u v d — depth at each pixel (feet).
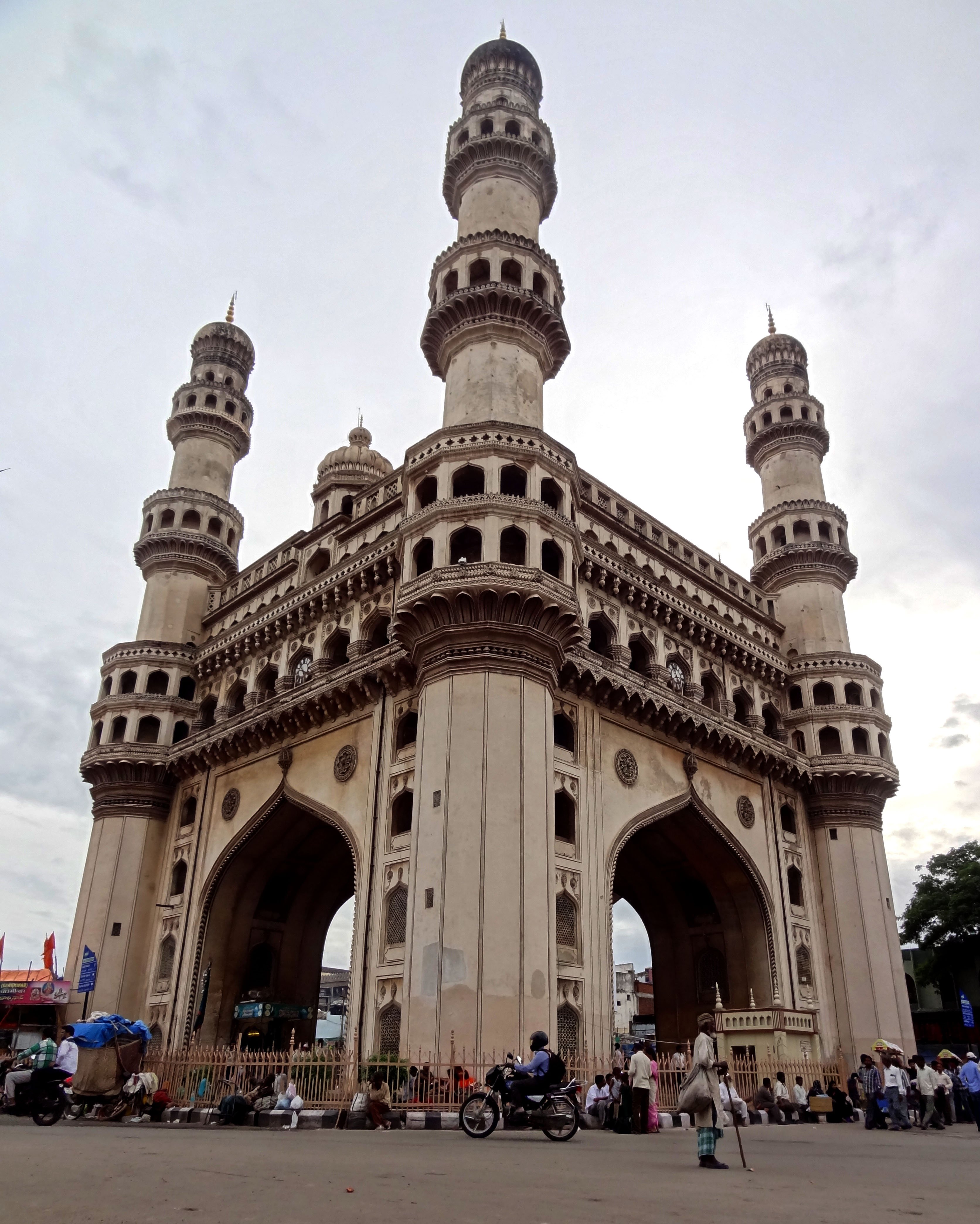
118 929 109.29
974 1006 153.89
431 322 102.68
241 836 103.40
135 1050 61.52
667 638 107.96
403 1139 43.50
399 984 76.38
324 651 103.35
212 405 146.92
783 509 138.21
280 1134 48.49
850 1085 97.04
